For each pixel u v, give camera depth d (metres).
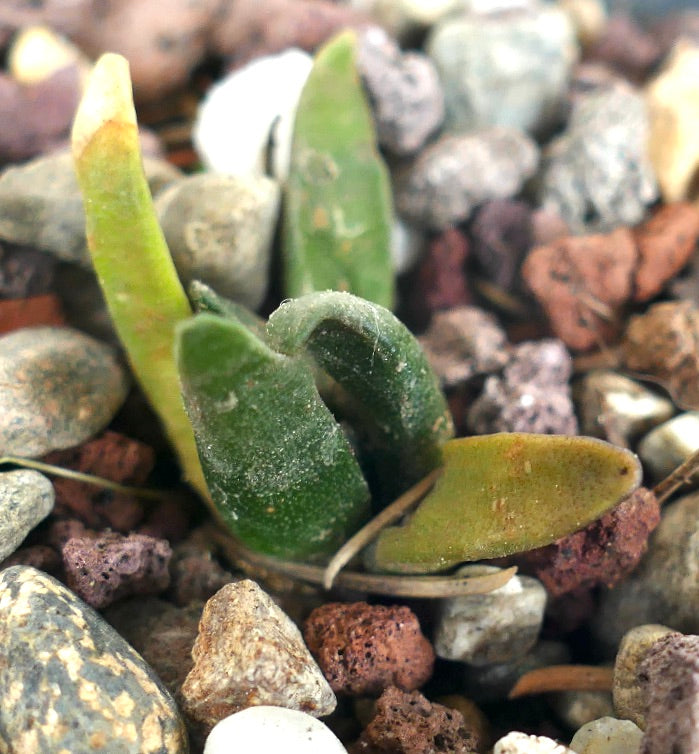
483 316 0.15
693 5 0.21
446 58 0.17
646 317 0.15
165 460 0.14
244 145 0.15
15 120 0.16
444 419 0.13
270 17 0.17
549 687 0.13
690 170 0.16
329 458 0.12
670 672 0.12
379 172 0.15
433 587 0.13
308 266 0.14
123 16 0.17
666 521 0.13
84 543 0.13
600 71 0.18
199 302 0.12
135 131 0.12
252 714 0.12
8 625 0.12
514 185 0.16
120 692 0.12
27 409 0.13
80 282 0.15
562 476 0.12
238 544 0.14
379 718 0.12
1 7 0.17
